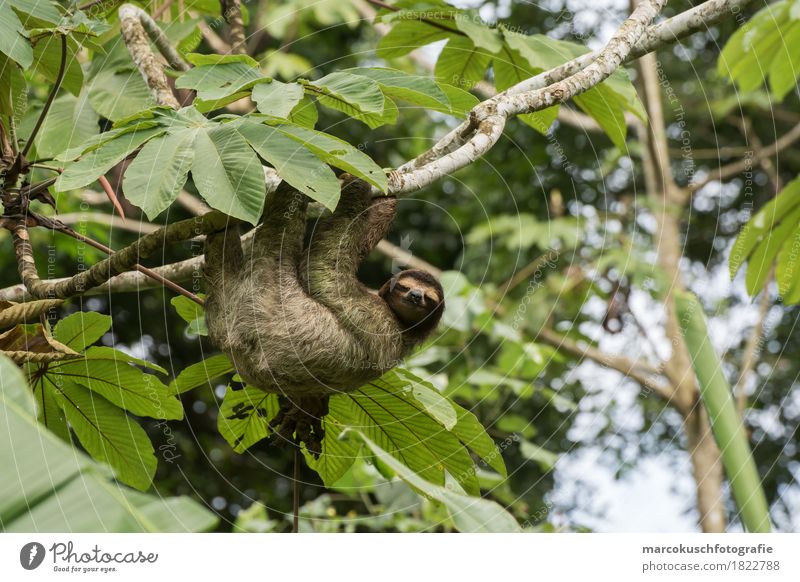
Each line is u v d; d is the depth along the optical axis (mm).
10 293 6910
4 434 3225
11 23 6176
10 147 6734
